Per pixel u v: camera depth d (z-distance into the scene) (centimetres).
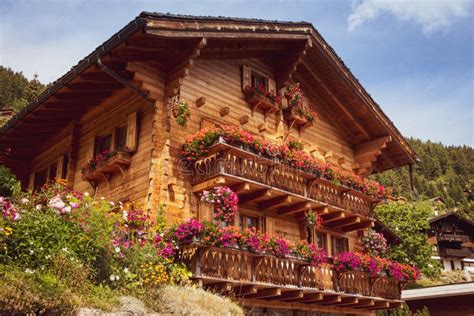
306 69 1683
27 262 784
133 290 905
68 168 1545
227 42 1391
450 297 2273
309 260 1309
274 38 1430
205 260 1079
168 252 1049
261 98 1508
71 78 1234
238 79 1511
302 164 1410
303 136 1673
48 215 873
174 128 1270
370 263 1522
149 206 1175
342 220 1650
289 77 1606
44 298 709
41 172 1783
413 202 3509
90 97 1431
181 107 1223
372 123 1805
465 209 11494
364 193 1658
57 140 1703
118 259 948
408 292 2336
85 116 1577
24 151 1831
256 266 1184
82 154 1541
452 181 13662
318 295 1358
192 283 1058
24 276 732
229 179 1223
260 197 1320
